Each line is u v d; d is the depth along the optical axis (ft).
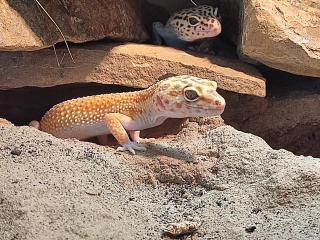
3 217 0.38
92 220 0.40
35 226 0.38
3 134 0.49
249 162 0.48
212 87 0.50
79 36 0.59
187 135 0.57
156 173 0.48
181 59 0.62
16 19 0.54
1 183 0.41
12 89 0.63
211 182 0.47
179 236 0.40
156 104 0.52
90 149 0.49
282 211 0.42
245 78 0.61
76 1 0.60
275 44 0.59
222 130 0.54
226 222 0.41
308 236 0.37
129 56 0.60
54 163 0.46
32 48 0.55
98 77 0.60
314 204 0.42
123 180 0.46
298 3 0.61
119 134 0.52
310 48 0.59
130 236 0.39
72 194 0.42
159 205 0.44
